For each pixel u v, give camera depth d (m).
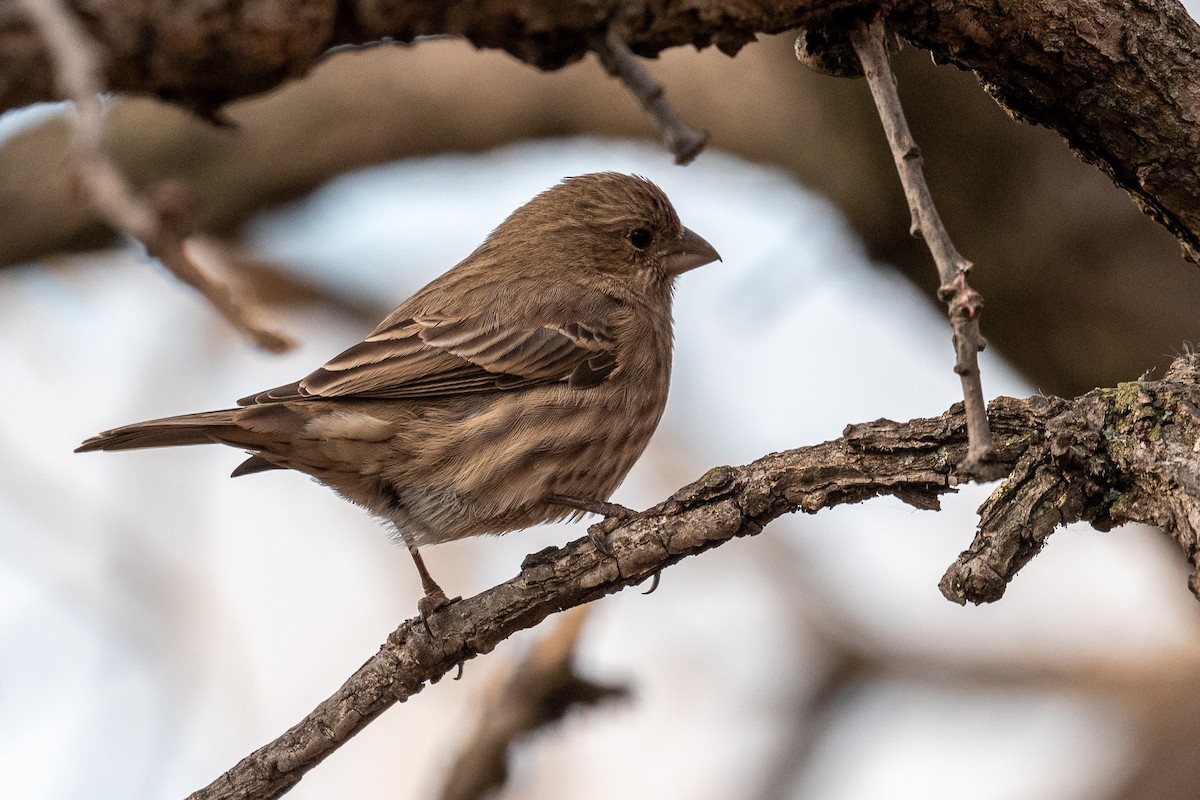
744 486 7.47
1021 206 12.41
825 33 7.12
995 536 6.81
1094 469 6.80
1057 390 13.16
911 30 7.04
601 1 6.51
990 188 12.44
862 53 6.80
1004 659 15.52
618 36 6.49
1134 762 13.34
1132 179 7.51
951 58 7.26
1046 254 12.41
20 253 14.55
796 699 15.51
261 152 15.20
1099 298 12.41
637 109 15.38
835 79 12.81
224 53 6.14
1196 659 14.78
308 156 15.24
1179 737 13.11
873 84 6.73
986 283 12.76
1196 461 6.54
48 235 14.48
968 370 5.91
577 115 15.62
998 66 7.18
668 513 7.62
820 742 15.33
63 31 4.97
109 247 14.82
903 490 7.17
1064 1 6.93
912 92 12.23
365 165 15.52
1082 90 7.17
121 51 6.06
